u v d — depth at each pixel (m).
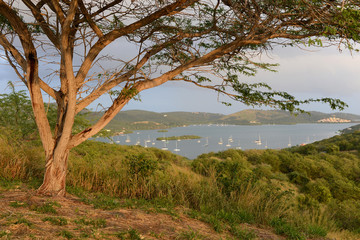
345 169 38.25
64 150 4.69
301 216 5.80
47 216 3.05
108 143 12.54
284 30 4.50
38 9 4.88
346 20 3.04
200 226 3.99
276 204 5.62
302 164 35.69
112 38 4.58
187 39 5.71
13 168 5.68
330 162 40.75
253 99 5.11
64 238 2.36
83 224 2.96
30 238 2.21
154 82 5.04
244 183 6.18
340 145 65.56
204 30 5.37
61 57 5.12
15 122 10.00
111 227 3.06
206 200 5.65
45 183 4.61
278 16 4.20
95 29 4.53
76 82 4.64
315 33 4.18
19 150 6.77
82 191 5.45
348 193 24.47
